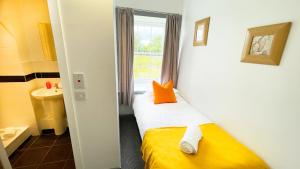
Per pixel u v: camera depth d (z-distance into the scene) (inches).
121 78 106.7
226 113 69.3
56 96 83.7
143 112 85.4
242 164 48.1
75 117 54.8
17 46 77.3
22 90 83.0
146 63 119.3
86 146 59.6
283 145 46.2
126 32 98.6
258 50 52.6
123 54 101.7
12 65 78.5
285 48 44.8
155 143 57.2
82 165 61.9
